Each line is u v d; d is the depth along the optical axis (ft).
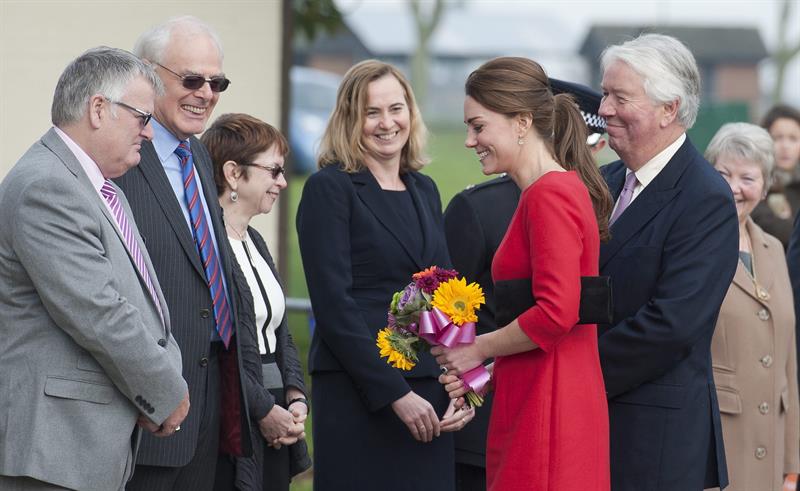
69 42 77.41
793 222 69.31
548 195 39.52
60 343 37.52
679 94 44.24
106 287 37.29
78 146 38.75
